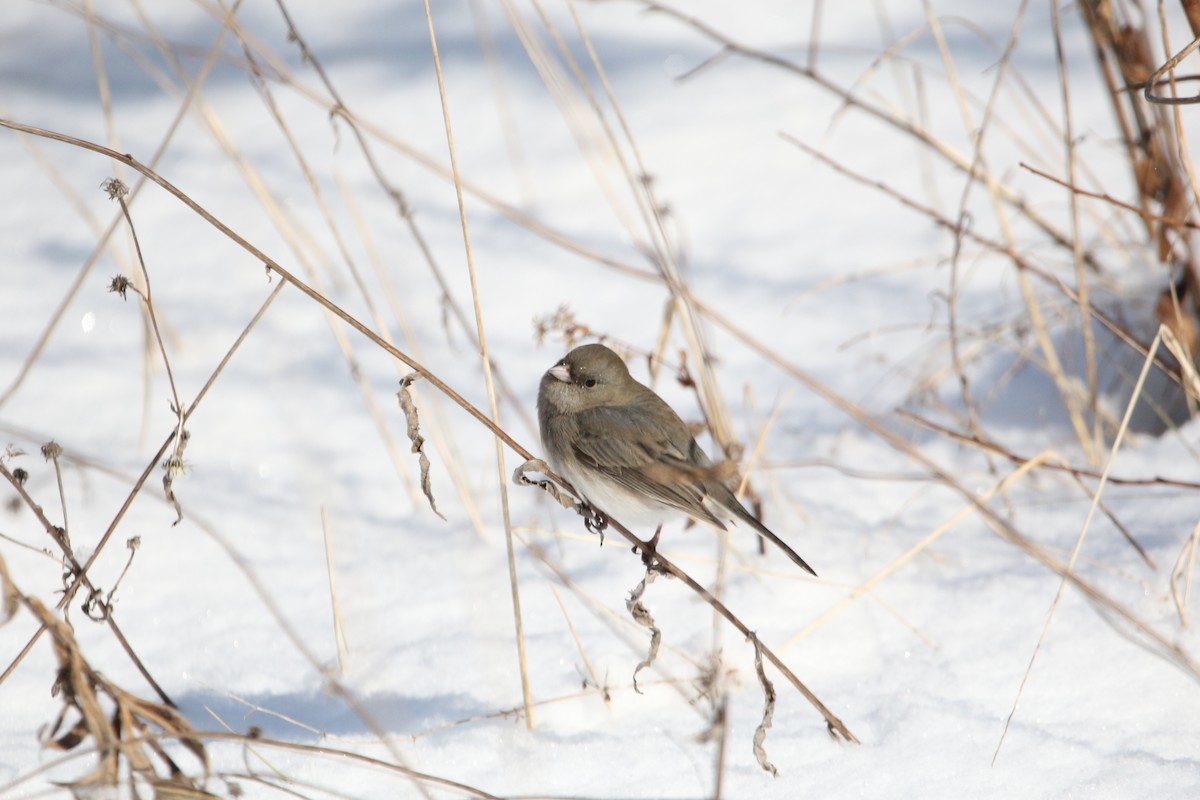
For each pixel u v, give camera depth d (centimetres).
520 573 985
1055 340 1223
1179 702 764
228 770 731
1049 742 738
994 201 1088
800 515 1062
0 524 999
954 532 1018
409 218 1023
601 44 1980
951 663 834
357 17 2086
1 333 1327
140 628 896
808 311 1376
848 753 743
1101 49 1079
